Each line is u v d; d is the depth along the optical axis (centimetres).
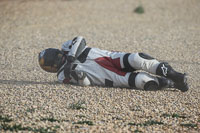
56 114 1945
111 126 1798
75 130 1739
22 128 1748
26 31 4853
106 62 2388
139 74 2338
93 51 2420
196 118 1944
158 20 5656
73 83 2486
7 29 4975
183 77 2267
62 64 2459
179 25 5309
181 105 2125
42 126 1775
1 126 1766
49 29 4966
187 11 6338
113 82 2380
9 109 2011
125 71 2395
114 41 4288
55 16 5719
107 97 2219
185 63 3316
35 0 6775
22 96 2245
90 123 1828
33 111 1980
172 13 6191
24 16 5675
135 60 2289
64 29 4959
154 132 1750
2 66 3266
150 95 2264
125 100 2177
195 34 4712
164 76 2288
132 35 4625
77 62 2408
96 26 5150
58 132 1711
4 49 3941
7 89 2409
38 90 2362
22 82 2631
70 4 6538
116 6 6556
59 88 2391
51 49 2459
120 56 2356
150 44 4141
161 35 4641
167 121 1895
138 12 6138
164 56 3600
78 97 2214
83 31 4838
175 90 2411
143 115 1967
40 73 2947
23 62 3403
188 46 4050
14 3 6488
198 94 2338
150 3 6925
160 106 2094
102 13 6009
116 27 5109
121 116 1944
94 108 2050
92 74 2389
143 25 5278
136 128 1789
